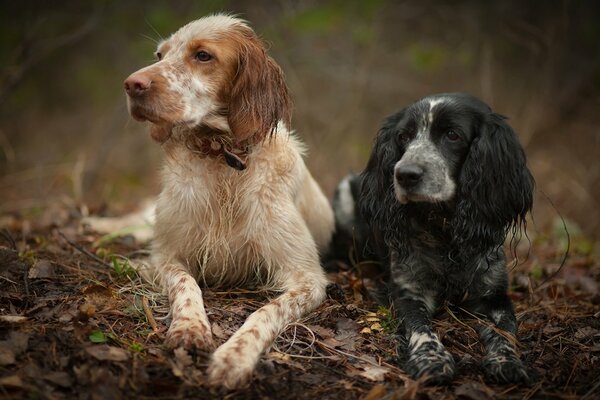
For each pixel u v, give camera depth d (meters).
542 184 9.48
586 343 4.04
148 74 3.84
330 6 10.06
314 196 5.09
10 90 9.15
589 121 10.62
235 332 3.61
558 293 5.05
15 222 6.02
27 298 3.79
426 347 3.58
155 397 2.96
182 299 3.75
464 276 4.24
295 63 10.87
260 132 4.14
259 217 4.29
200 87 4.00
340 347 3.72
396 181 4.02
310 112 10.39
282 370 3.37
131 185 9.30
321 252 5.24
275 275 4.38
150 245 5.15
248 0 9.90
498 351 3.62
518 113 10.56
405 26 11.58
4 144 9.43
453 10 11.39
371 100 11.16
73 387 2.93
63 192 8.43
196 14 9.09
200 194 4.28
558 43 10.52
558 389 3.41
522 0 10.65
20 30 9.36
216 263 4.40
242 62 4.12
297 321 3.89
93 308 3.53
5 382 2.83
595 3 10.82
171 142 4.36
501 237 4.23
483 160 4.09
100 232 5.80
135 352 3.29
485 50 10.87
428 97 4.34
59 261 4.68
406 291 4.32
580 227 8.45
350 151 10.16
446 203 4.20
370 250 5.09
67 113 11.45
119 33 11.00
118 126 10.60
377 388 3.13
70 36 9.53
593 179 9.40
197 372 3.15
